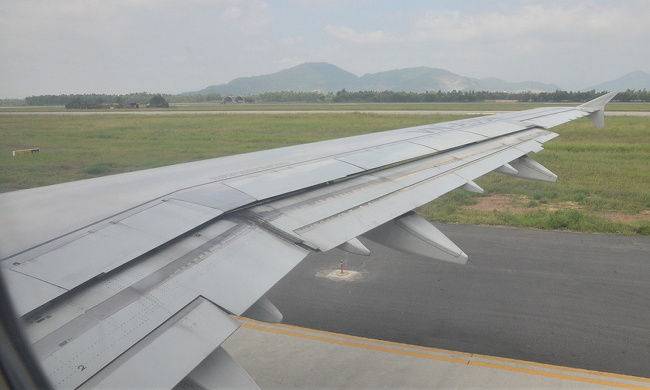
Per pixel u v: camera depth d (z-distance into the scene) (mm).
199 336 3133
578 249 13297
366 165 7602
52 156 31125
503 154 9539
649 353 8328
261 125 49344
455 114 58094
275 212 5367
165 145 35500
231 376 3072
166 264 3908
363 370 7992
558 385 7465
